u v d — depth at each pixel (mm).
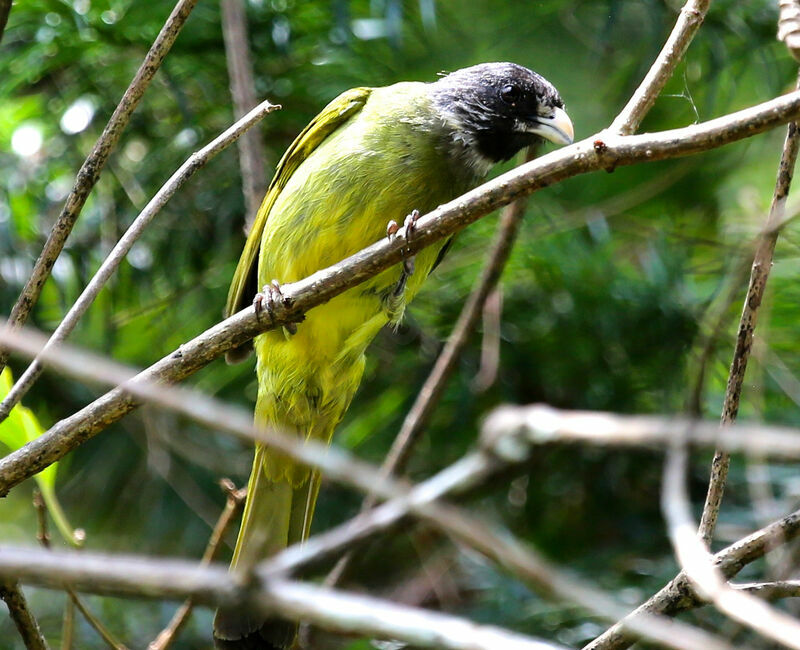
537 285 11266
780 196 6082
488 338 10422
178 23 6117
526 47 12102
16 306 5992
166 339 11320
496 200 5984
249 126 6270
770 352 10672
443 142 8445
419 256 8477
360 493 11070
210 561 6617
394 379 11453
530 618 9328
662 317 10766
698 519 10008
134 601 10391
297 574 3693
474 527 3312
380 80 11547
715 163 12344
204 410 3410
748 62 11516
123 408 5730
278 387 8453
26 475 5680
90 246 11039
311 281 6430
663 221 12109
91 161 6016
